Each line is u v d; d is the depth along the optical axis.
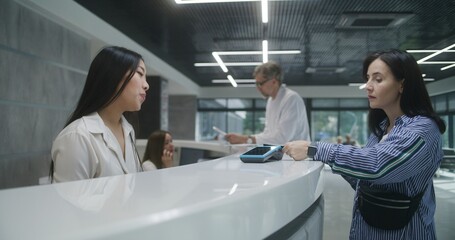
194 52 7.37
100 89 1.13
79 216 0.37
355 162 0.94
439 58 7.68
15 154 3.16
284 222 0.65
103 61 1.14
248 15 5.02
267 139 2.26
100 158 1.04
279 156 1.22
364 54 7.55
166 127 8.96
